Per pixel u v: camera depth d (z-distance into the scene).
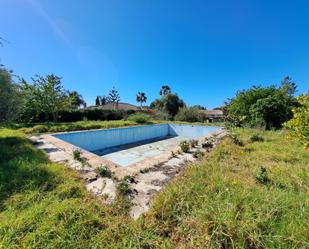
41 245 1.57
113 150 9.76
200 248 1.55
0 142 5.74
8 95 5.80
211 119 23.28
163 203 2.12
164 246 1.60
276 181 2.82
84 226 1.79
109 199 2.46
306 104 3.97
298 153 4.60
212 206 1.96
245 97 12.85
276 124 11.27
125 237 1.68
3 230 1.71
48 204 2.18
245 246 1.51
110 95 41.75
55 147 5.68
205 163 3.80
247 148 5.28
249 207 1.92
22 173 3.09
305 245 1.47
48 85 13.92
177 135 16.08
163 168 3.77
